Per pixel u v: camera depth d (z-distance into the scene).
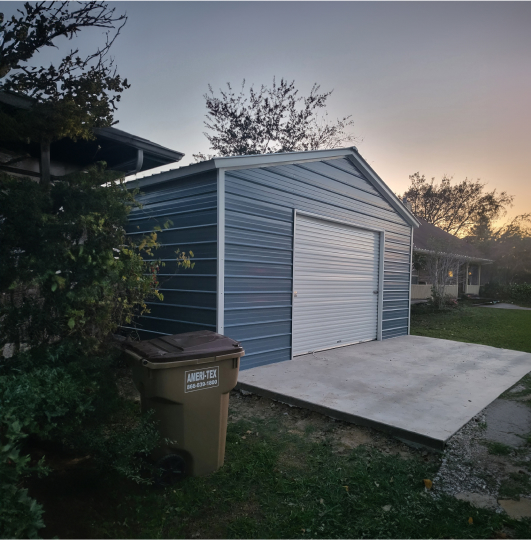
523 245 27.03
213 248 5.42
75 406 2.46
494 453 3.42
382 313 9.32
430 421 3.90
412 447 3.59
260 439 3.68
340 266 7.97
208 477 2.93
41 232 2.86
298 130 21.09
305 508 2.61
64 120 3.49
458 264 18.14
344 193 7.93
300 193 6.78
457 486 2.91
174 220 6.02
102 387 2.94
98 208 3.11
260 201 5.98
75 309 2.89
